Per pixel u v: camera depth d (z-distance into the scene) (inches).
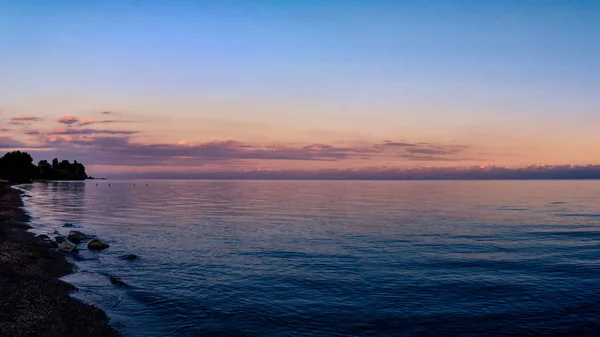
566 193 5649.6
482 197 4648.1
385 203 3636.8
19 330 530.9
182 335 596.7
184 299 758.5
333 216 2404.0
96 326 598.9
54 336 533.6
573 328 652.1
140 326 625.0
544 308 740.0
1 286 703.1
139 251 1225.4
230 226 1893.5
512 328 650.2
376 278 932.0
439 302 770.2
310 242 1437.0
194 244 1373.0
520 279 931.3
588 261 1120.2
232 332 613.9
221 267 1028.5
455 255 1197.1
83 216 2274.9
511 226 1910.7
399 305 751.1
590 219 2218.3
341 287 858.8
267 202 3826.3
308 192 6520.7
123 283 847.7
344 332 626.2
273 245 1369.3
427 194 5531.5
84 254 1155.9
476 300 783.7
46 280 799.7
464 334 626.8
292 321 665.0
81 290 791.1
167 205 3287.4
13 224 1680.6
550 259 1144.8
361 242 1437.0
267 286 858.8
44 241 1221.1
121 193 5413.4
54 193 4845.0
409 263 1087.6
